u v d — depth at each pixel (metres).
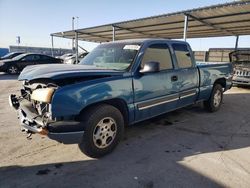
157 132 4.66
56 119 3.05
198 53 22.69
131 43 4.33
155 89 4.16
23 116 3.49
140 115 4.00
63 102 2.97
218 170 3.20
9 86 10.65
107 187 2.79
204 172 3.14
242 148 3.95
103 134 3.49
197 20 11.98
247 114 6.11
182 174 3.09
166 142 4.16
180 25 13.81
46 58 17.77
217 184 2.87
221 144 4.11
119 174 3.08
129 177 3.01
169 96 4.52
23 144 3.96
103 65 4.21
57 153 3.66
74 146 3.91
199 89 5.47
